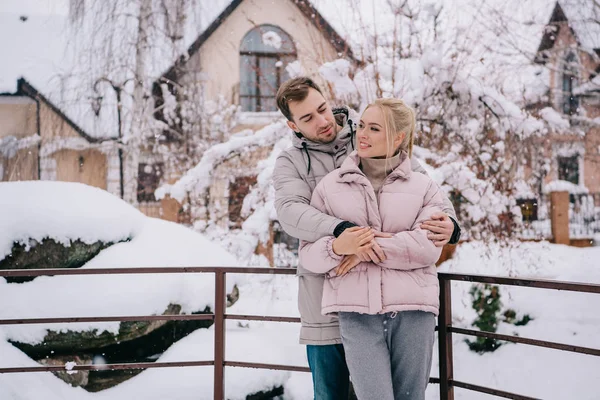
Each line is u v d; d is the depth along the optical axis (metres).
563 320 7.16
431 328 2.13
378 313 2.06
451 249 7.95
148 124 12.60
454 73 7.70
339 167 2.31
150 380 4.58
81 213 5.07
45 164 14.98
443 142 7.89
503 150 7.70
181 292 5.14
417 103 7.67
